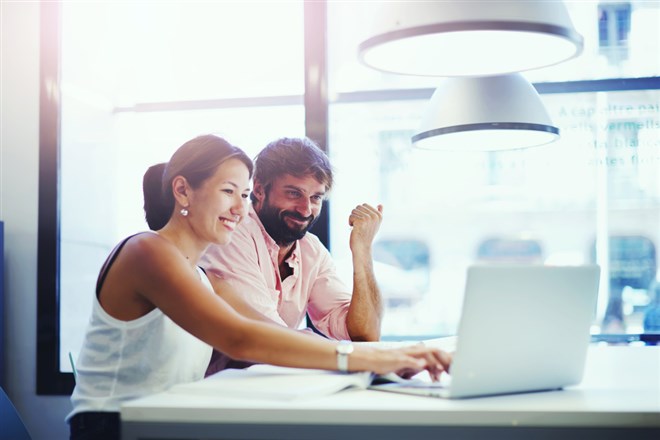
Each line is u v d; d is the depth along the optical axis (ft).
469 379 3.80
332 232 11.91
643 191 12.96
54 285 12.09
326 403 3.71
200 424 3.65
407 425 3.53
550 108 12.84
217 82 12.83
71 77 12.55
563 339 4.09
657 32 12.37
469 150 9.20
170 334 5.15
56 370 12.03
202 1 13.01
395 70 5.40
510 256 15.12
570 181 13.25
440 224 16.61
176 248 5.04
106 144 12.84
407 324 16.44
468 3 4.56
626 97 12.63
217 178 5.60
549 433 3.49
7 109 12.35
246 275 7.42
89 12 12.78
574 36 4.79
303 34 11.84
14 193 12.30
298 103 12.55
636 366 5.41
